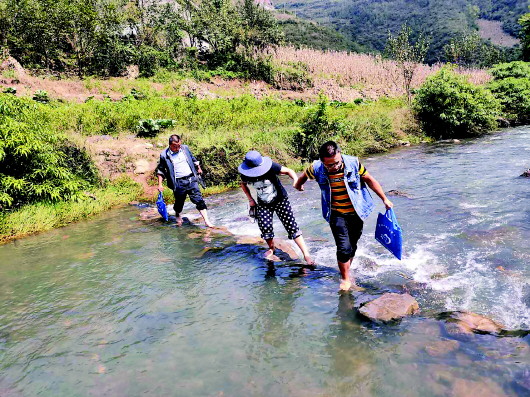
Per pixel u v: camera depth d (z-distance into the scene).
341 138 13.75
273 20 43.12
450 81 16.56
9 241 6.34
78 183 8.62
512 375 2.52
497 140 14.30
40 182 8.09
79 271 4.87
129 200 8.92
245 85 34.34
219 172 10.22
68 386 2.77
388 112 17.23
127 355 3.09
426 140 16.03
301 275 4.36
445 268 4.18
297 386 2.61
